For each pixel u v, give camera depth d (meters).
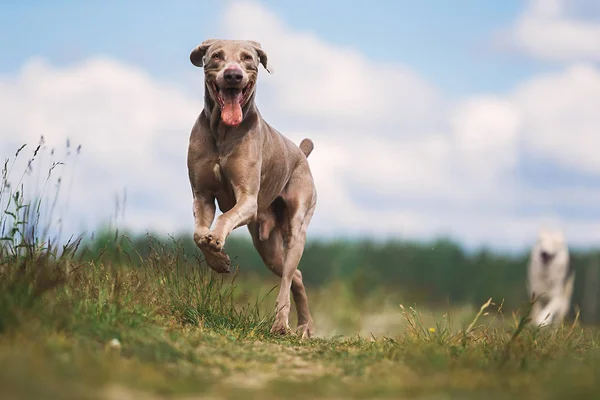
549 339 6.27
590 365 4.60
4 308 4.38
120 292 5.95
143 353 4.46
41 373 3.51
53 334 4.43
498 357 5.00
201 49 7.03
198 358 4.71
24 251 5.61
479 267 26.03
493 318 6.66
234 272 7.34
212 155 6.87
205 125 6.92
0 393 3.15
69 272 5.65
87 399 3.22
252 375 4.51
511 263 26.47
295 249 7.79
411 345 5.47
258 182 6.92
